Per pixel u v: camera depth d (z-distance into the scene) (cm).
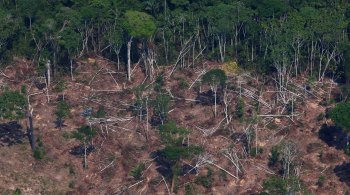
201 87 12238
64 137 11488
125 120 11738
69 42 12556
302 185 10650
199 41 13000
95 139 11438
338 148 11212
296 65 12456
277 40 12400
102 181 10956
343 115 10888
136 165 11094
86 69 12769
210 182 10800
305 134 11456
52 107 11981
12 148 11281
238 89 12156
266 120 11675
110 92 12306
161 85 12350
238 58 12875
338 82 12381
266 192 10469
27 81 12500
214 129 11550
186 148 10838
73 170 11075
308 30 12431
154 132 11550
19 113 11238
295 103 11919
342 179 10794
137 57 12938
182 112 11875
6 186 10744
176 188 10762
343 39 12506
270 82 12344
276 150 11075
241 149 11250
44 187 10838
